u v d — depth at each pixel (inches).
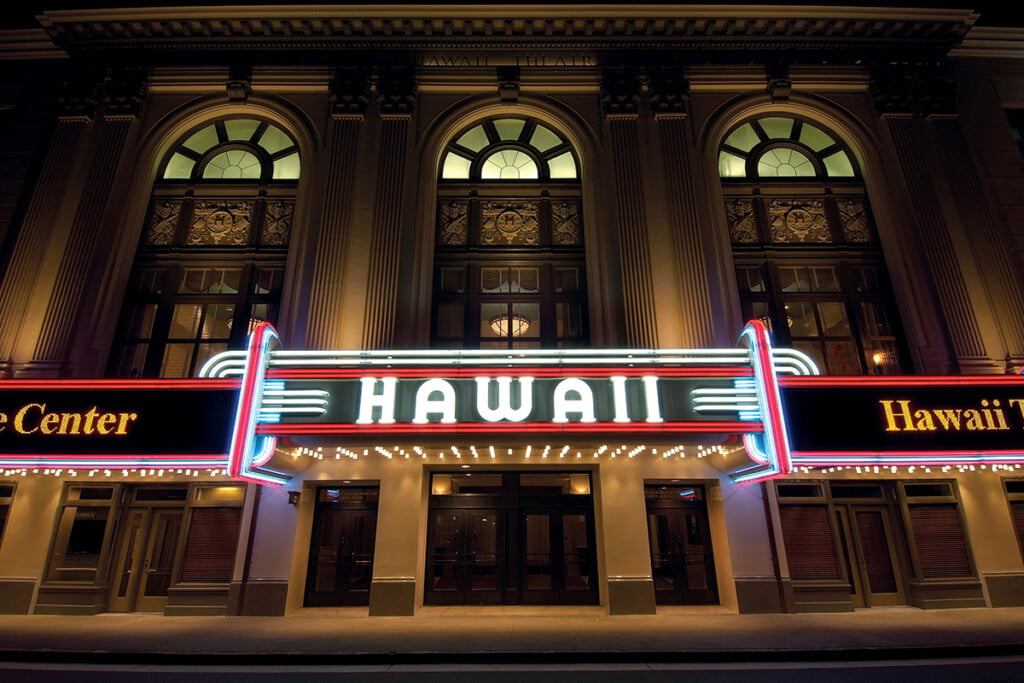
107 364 459.2
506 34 558.9
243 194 524.4
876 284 499.2
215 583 405.4
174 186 525.7
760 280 500.1
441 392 363.6
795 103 550.3
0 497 419.8
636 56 562.9
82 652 288.2
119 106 531.2
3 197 503.8
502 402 355.9
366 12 540.7
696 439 360.2
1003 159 532.4
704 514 446.0
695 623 356.8
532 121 562.3
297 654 284.0
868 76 555.8
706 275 479.8
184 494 436.1
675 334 459.5
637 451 407.2
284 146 549.3
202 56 554.3
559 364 365.7
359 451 404.2
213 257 498.6
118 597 410.3
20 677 257.0
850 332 481.7
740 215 522.0
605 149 533.6
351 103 536.1
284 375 362.3
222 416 362.9
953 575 413.4
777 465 330.0
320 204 502.6
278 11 537.3
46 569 402.0
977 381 376.2
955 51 572.1
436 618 378.0
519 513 447.2
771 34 556.4
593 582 429.4
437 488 454.0
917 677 248.5
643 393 361.7
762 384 349.4
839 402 367.9
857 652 284.8
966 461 360.5
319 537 437.4
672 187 510.3
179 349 471.5
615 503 419.8
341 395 361.4
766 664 276.5
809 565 413.1
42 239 482.6
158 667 276.7
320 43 557.3
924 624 346.6
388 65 553.3
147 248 501.4
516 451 402.3
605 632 330.6
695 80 556.1
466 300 494.6
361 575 427.8
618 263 486.9
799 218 522.9
